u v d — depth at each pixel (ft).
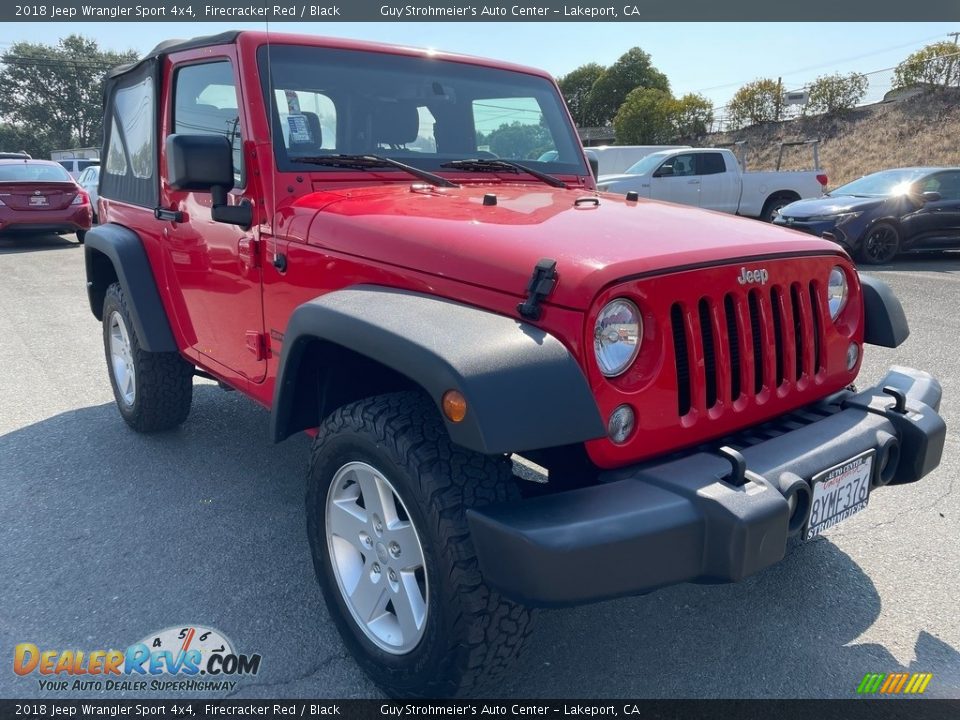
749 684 7.77
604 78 172.55
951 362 19.33
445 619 6.52
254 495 11.93
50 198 45.24
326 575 8.00
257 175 9.36
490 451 5.72
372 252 7.74
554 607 5.96
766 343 7.59
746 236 7.83
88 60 240.73
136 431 14.49
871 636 8.54
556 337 6.37
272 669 7.99
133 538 10.57
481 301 6.80
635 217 8.20
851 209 37.45
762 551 6.30
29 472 12.71
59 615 8.82
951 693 7.64
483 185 10.51
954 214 38.19
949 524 10.95
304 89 9.74
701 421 7.11
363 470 7.30
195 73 10.66
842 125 104.32
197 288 11.07
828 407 8.45
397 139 10.56
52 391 17.13
